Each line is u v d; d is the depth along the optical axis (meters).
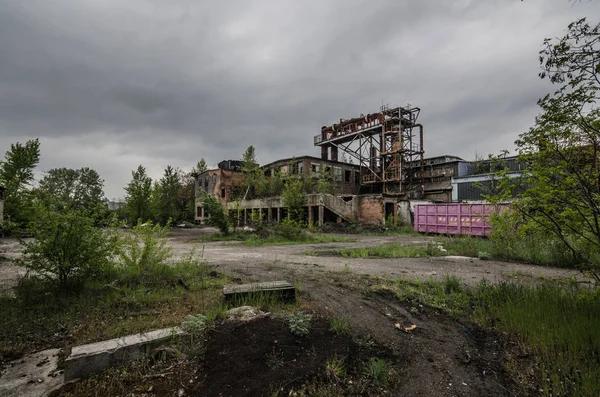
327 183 32.44
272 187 33.03
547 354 3.23
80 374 2.83
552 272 7.57
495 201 4.70
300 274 7.16
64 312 4.44
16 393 2.63
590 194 3.65
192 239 20.14
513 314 4.12
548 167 3.97
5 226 5.14
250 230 21.83
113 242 5.84
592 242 3.78
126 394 2.59
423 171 35.50
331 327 3.84
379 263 9.03
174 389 2.64
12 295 5.16
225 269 7.78
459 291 5.55
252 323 3.75
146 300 4.85
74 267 5.50
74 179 60.84
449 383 2.86
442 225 20.75
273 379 2.75
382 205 27.03
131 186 35.84
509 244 9.83
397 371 3.02
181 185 51.06
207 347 3.21
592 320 3.66
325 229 24.69
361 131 37.50
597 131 3.47
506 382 2.89
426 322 4.26
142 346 3.13
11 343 3.55
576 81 3.36
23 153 26.09
